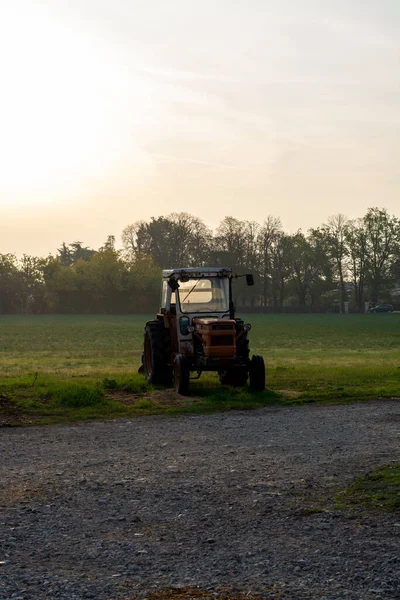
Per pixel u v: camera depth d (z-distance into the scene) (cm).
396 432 1175
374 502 741
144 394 1684
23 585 530
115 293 13362
